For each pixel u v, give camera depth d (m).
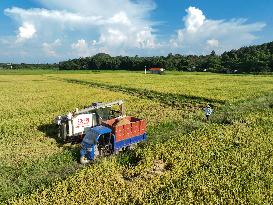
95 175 17.02
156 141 23.50
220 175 16.72
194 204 13.90
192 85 68.69
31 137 25.53
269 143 22.14
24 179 17.36
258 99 45.38
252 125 27.95
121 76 103.56
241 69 149.88
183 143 22.25
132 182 16.28
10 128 28.36
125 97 48.97
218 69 157.50
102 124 22.50
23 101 45.12
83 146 20.38
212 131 25.58
